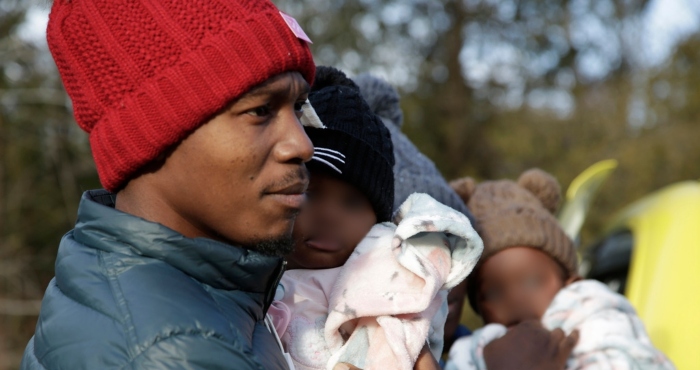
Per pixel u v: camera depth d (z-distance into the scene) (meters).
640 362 2.46
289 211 1.44
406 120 13.47
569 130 14.25
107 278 1.38
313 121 1.77
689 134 13.39
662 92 14.21
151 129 1.41
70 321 1.36
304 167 1.48
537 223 2.71
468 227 1.71
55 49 1.52
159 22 1.42
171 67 1.41
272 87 1.42
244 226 1.42
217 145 1.40
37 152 10.57
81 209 1.47
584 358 2.48
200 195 1.41
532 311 2.66
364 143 1.89
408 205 1.89
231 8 1.43
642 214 4.55
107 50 1.44
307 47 1.52
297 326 1.73
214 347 1.30
